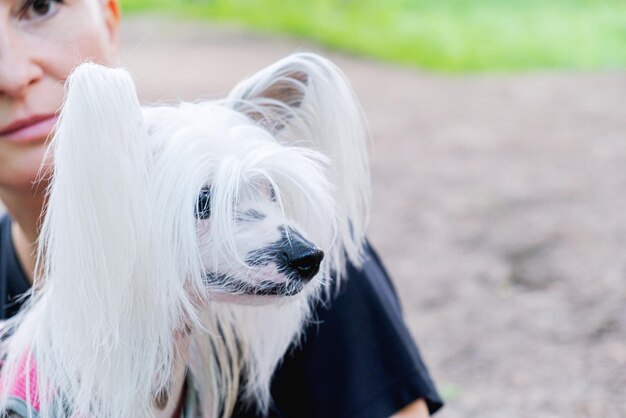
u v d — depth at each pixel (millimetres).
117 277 1806
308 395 2283
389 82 12070
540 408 3873
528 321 4797
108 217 1766
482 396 4094
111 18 2338
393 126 9609
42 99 2016
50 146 1923
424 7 16812
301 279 2053
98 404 1988
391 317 2334
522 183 7215
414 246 6211
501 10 16141
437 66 12984
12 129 2012
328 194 2203
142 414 2025
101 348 1915
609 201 6449
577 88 10727
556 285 5188
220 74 12422
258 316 2262
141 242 1845
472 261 5797
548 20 15125
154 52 14414
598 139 8281
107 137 1735
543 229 6094
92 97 1718
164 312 1934
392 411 2238
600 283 5027
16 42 1984
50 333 2020
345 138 2262
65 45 2045
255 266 2020
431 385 2336
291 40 15391
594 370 4113
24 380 2062
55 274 1832
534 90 10836
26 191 2102
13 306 2391
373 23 15992
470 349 4613
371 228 6641
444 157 8242
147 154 1964
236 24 17000
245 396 2377
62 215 1773
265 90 2322
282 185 2160
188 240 1955
